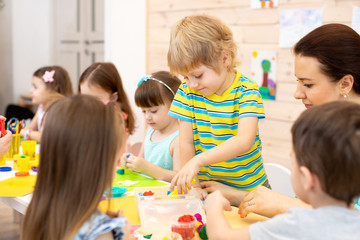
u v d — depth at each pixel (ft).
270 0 8.03
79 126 2.61
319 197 2.42
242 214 3.63
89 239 2.56
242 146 4.05
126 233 2.78
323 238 2.27
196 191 4.25
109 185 2.76
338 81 3.69
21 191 4.30
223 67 4.17
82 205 2.60
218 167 4.67
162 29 10.34
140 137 11.12
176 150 5.82
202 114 4.59
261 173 4.83
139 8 10.91
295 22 7.68
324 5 7.25
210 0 9.16
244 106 4.27
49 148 2.64
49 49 15.72
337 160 2.25
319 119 2.35
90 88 7.45
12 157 6.09
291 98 7.89
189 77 4.13
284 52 7.90
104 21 12.72
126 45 11.44
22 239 2.77
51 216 2.62
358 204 3.39
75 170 2.59
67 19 15.10
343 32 3.71
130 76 11.40
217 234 2.82
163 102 5.84
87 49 14.49
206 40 3.96
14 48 14.75
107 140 2.67
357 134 2.23
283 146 8.11
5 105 14.74
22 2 14.82
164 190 4.33
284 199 3.44
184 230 3.25
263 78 8.34
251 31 8.46
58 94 8.70
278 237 2.44
